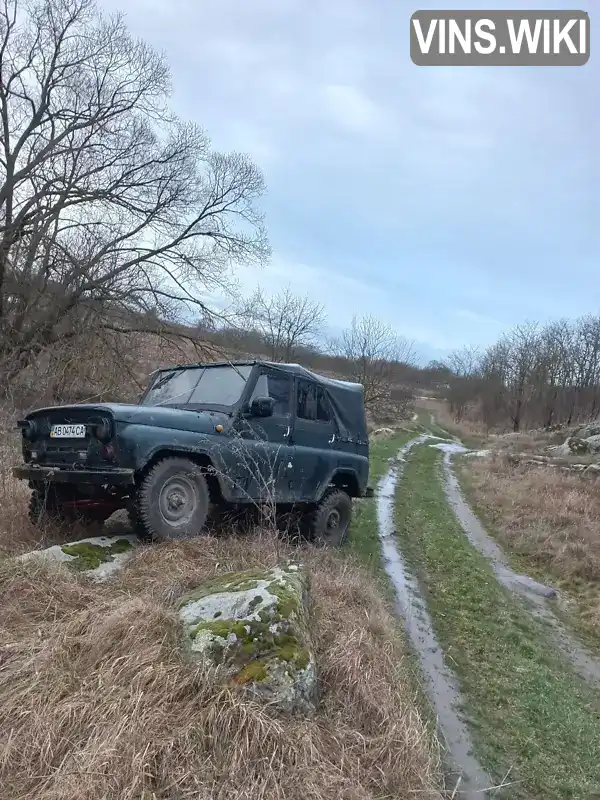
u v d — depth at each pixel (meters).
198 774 2.62
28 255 15.16
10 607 3.80
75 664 3.25
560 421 48.53
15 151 16.77
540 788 3.51
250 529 5.95
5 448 7.33
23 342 14.41
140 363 16.02
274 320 29.61
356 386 7.81
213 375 6.27
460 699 4.40
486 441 36.25
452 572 7.58
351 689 3.55
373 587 5.99
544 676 5.10
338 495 7.11
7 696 3.00
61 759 2.66
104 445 4.82
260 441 5.96
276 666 3.23
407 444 27.67
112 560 4.76
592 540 9.97
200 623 3.53
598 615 7.06
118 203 17.36
